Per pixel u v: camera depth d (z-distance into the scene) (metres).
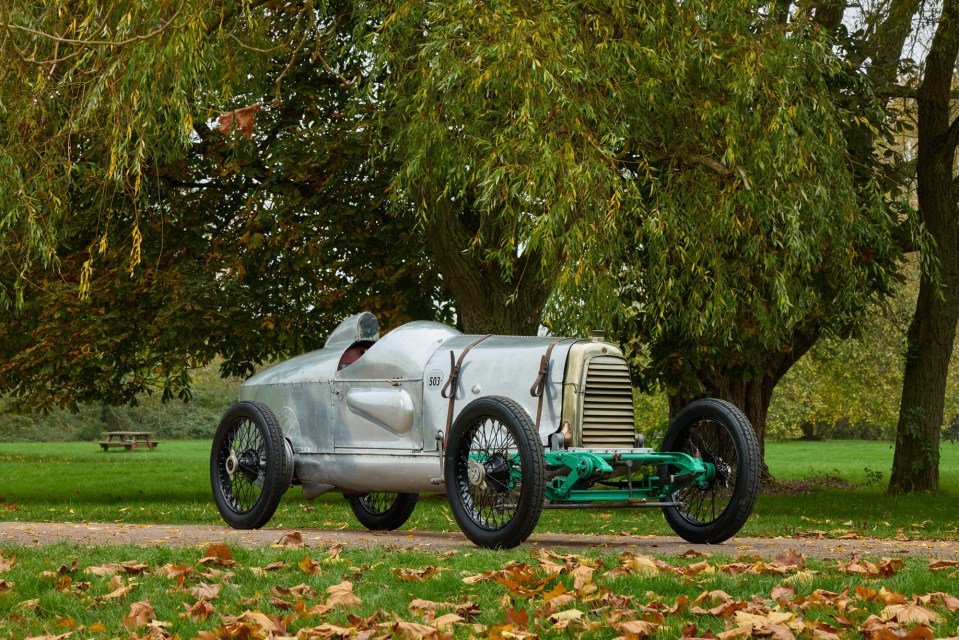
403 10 8.83
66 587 4.71
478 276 12.48
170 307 13.57
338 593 4.48
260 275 14.84
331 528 9.22
